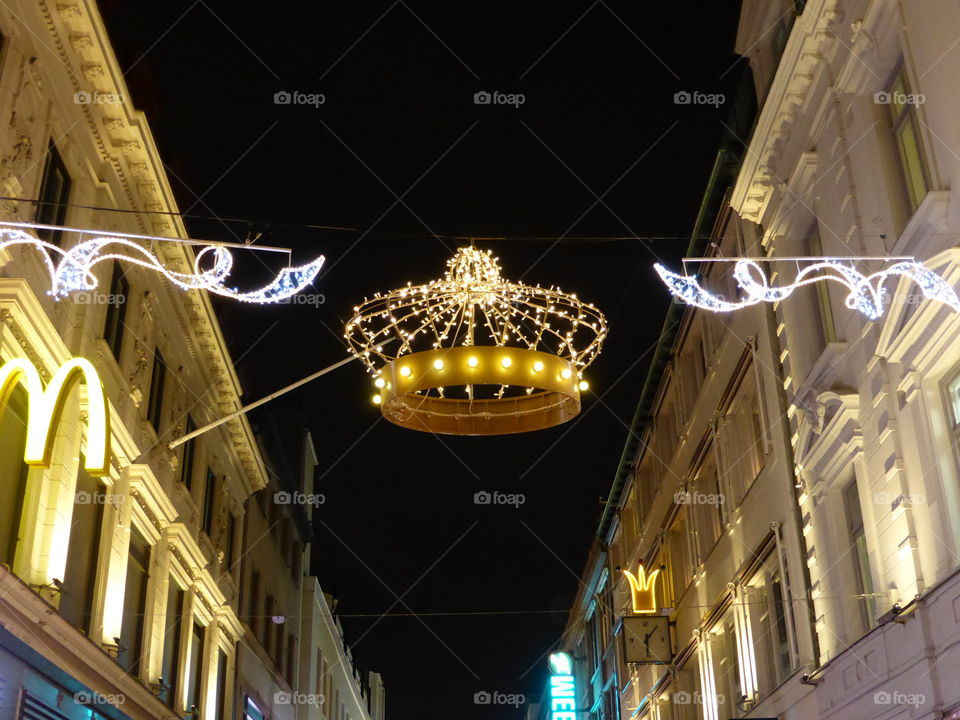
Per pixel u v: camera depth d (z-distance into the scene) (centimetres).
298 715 3681
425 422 1247
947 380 1202
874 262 1379
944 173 1169
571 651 5259
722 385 2289
